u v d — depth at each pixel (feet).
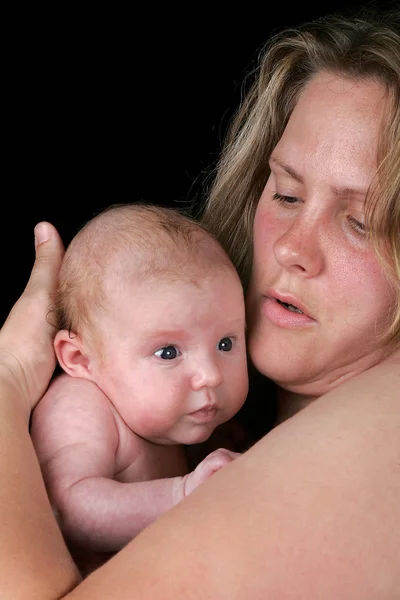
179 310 7.61
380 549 5.60
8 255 15.42
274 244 7.45
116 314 7.69
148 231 7.91
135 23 15.64
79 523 7.13
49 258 8.39
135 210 8.23
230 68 15.84
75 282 7.91
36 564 5.93
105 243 7.93
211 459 6.98
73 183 15.70
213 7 15.69
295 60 8.51
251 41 15.76
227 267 7.92
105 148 15.79
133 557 5.60
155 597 5.39
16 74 15.37
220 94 15.92
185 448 9.00
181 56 15.78
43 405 7.68
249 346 8.01
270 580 5.42
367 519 5.62
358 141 7.17
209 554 5.49
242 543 5.50
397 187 6.98
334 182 7.20
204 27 15.70
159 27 15.69
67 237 15.67
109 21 15.49
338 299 7.33
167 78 15.81
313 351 7.60
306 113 7.54
